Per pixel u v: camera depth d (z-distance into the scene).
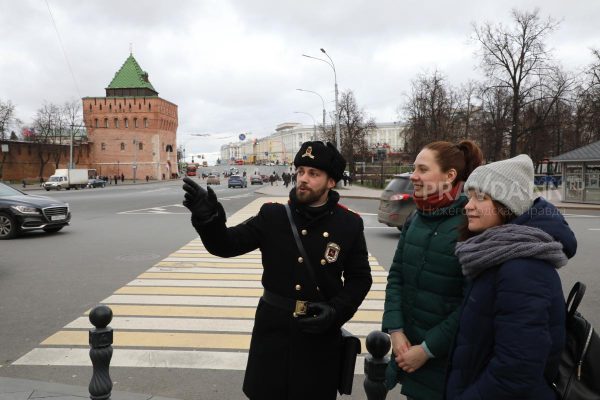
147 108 92.38
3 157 58.19
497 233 1.74
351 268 2.32
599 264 8.78
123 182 81.31
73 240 11.61
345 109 54.00
